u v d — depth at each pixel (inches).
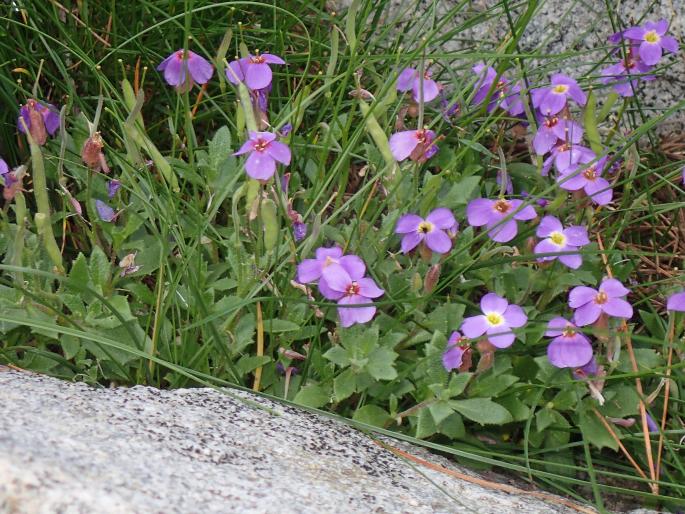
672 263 28.4
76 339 24.2
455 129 27.6
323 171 26.7
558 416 24.6
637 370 24.9
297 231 25.6
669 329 25.1
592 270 26.2
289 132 26.7
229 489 21.2
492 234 25.0
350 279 24.0
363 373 24.5
